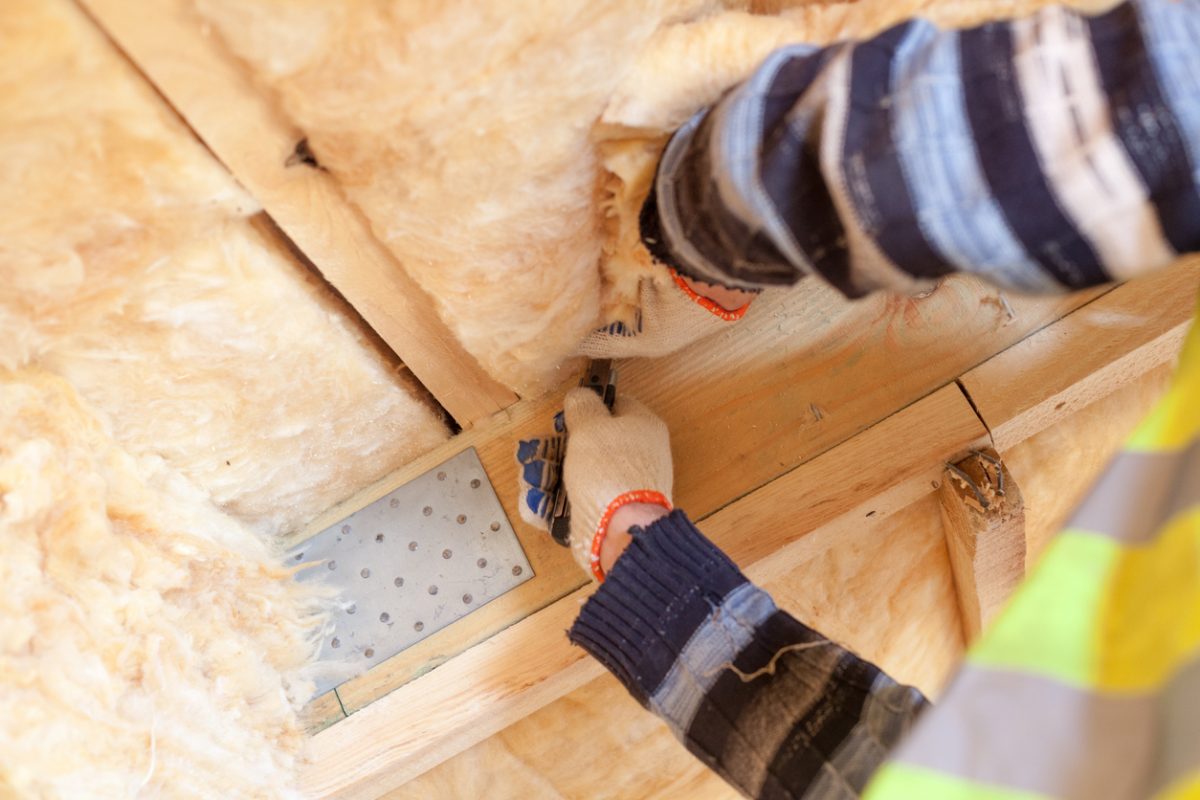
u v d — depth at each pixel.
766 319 1.00
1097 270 0.47
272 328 0.77
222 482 0.92
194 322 0.72
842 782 0.56
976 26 0.51
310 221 0.67
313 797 0.98
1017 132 0.46
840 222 0.52
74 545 0.72
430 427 1.02
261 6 0.48
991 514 0.92
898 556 1.11
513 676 0.98
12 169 0.51
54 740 0.65
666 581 0.70
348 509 1.05
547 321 0.86
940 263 0.50
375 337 0.88
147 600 0.79
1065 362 0.92
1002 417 0.92
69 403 0.72
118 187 0.56
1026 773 0.29
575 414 0.93
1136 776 0.27
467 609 1.01
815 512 0.94
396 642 1.01
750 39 0.61
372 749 0.98
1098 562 0.32
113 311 0.66
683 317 0.90
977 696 0.31
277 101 0.56
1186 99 0.42
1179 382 0.35
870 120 0.50
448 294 0.77
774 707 0.62
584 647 0.74
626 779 1.15
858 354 0.97
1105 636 0.31
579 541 0.84
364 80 0.54
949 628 1.20
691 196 0.61
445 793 1.13
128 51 0.49
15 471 0.66
